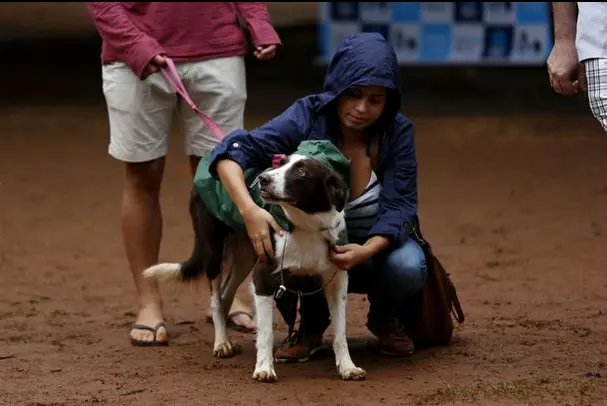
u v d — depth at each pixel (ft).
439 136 77.36
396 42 81.61
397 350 30.01
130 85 32.65
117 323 35.19
